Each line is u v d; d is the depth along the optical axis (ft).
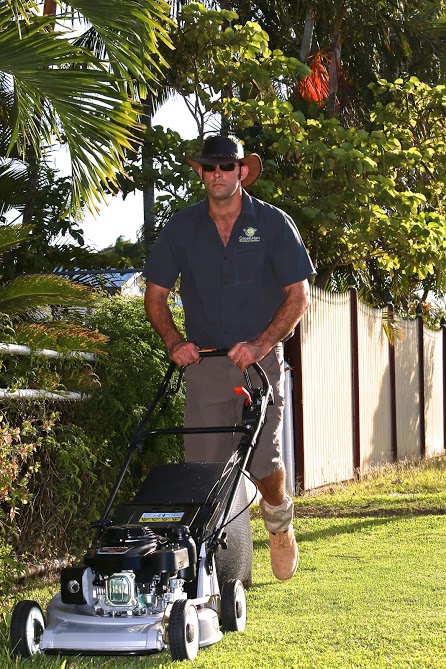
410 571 25.05
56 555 25.64
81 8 27.84
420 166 51.75
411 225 47.57
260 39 47.55
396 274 59.41
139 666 16.97
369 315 60.64
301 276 20.12
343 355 55.47
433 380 77.36
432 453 76.23
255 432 18.67
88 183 29.66
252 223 20.24
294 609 21.06
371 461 60.59
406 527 32.73
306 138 48.21
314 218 45.93
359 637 18.52
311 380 50.34
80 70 27.94
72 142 29.12
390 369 65.05
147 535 16.88
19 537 24.14
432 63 74.74
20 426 23.91
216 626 17.83
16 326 24.45
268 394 19.13
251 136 49.19
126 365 28.73
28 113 29.30
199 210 20.54
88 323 29.04
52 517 24.89
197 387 20.71
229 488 18.95
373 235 48.08
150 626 16.10
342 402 55.06
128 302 30.25
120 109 28.63
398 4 69.97
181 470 19.13
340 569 25.67
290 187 47.75
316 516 37.47
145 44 28.48
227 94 50.21
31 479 24.71
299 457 48.16
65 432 26.00
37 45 27.45
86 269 49.39
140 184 48.60
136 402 28.96
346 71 71.31
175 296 34.47
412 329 71.36
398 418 67.41
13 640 16.44
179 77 49.06
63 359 26.08
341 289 71.87
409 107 54.08
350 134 47.57
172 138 47.96
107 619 16.28
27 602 16.89
